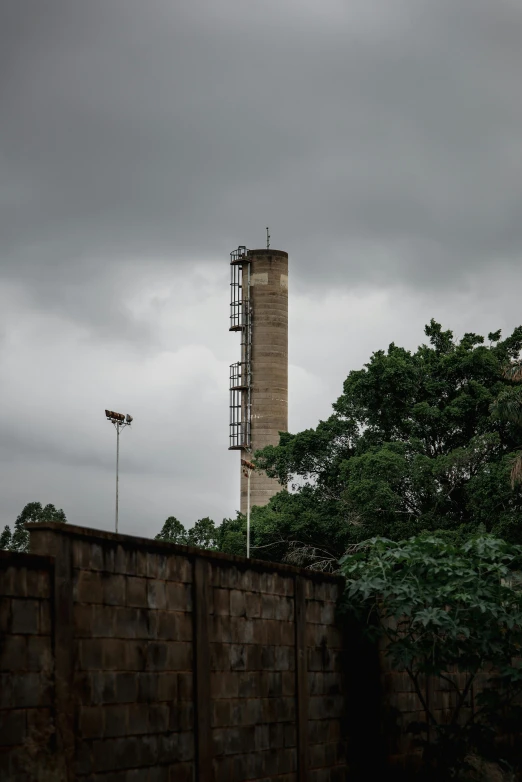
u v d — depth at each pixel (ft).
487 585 51.01
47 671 33.40
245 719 43.37
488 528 179.22
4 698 31.78
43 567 33.73
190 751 39.75
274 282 359.66
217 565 42.63
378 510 185.88
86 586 35.47
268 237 367.25
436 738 57.88
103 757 35.37
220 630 42.34
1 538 322.96
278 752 45.42
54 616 33.81
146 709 37.65
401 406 206.59
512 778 57.67
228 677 42.55
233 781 42.14
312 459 212.43
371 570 51.60
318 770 48.32
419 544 53.01
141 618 37.93
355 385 206.08
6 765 31.60
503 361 208.95
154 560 38.91
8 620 32.24
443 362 208.23
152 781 37.58
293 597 47.98
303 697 47.67
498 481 173.99
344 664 51.57
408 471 186.80
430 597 50.42
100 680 35.63
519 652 53.83
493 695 54.24
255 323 358.23
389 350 213.66
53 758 33.17
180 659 39.81
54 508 328.08
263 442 354.13
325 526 200.44
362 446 206.69
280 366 357.61
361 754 51.88
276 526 207.41
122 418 217.97
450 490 188.75
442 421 199.11
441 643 51.96
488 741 54.85
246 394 357.61
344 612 51.31
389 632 52.85
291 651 47.42
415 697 56.85
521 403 152.97
